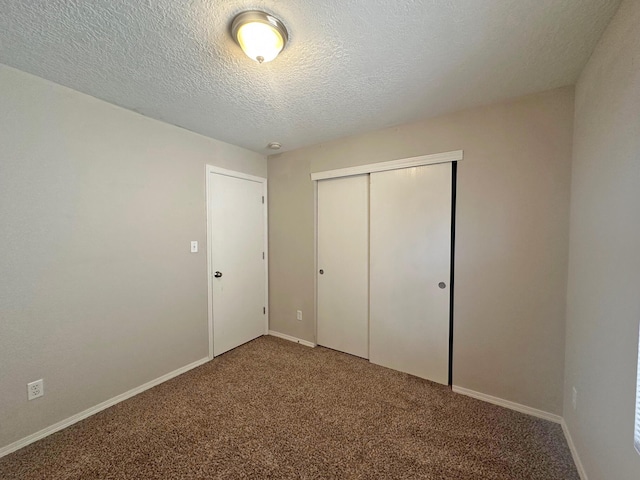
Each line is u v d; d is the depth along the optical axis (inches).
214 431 67.4
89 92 72.1
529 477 54.7
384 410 75.5
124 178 81.2
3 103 59.9
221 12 45.8
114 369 79.1
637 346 36.9
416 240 92.4
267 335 133.2
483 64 60.3
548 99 70.7
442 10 45.5
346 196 110.3
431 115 86.4
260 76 65.0
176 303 95.3
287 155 124.9
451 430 67.8
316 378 92.4
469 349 82.7
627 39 40.9
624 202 40.9
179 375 95.0
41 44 53.3
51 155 66.9
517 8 44.9
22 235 62.7
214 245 108.7
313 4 44.3
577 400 59.4
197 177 101.7
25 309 63.3
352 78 65.9
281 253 129.0
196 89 70.9
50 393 66.9
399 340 96.8
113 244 78.9
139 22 47.7
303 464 57.6
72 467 56.7
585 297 56.3
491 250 78.7
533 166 72.9
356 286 109.0
